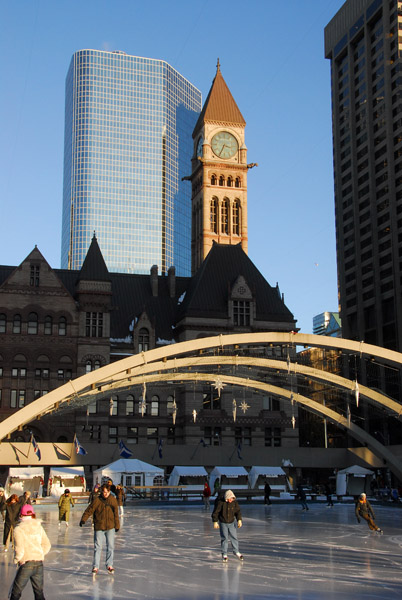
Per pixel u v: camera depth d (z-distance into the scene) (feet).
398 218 499.92
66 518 133.90
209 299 350.02
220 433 334.03
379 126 532.32
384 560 88.74
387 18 529.45
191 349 194.29
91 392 222.28
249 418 337.52
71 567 82.79
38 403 187.01
